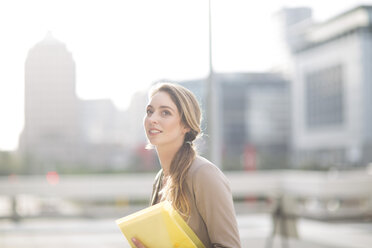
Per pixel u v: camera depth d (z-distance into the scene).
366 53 44.06
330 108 50.47
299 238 8.00
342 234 8.98
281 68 63.34
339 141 48.91
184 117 1.75
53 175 12.05
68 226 9.95
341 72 47.69
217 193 1.62
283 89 65.81
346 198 11.45
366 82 44.53
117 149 67.25
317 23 48.88
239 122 65.56
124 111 65.00
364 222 10.57
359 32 43.91
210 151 9.22
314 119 53.94
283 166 21.20
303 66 54.72
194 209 1.67
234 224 1.62
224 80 64.81
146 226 1.59
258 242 8.18
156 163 24.33
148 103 1.78
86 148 69.44
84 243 8.13
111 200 13.42
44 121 73.62
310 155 54.97
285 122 66.06
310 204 11.88
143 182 11.87
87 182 11.54
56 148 69.94
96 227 9.79
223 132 65.06
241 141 65.50
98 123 70.31
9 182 10.96
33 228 9.71
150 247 1.61
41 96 76.00
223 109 65.12
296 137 58.19
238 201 13.37
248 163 19.02
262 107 65.81
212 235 1.62
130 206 12.21
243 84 65.56
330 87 50.12
